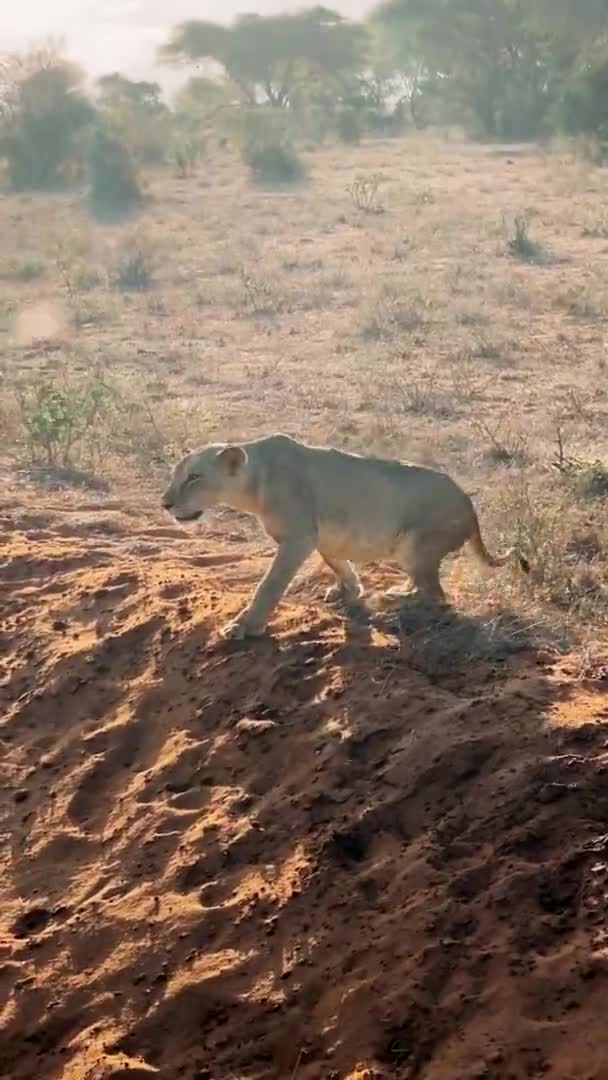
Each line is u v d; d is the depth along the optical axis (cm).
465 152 4231
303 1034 530
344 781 614
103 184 3200
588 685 636
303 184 3447
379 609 748
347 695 658
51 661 785
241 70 5912
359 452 1175
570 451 1148
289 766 639
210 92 6238
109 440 1233
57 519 1022
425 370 1500
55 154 3653
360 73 6103
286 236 2562
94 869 646
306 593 794
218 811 635
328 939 551
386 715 636
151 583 824
